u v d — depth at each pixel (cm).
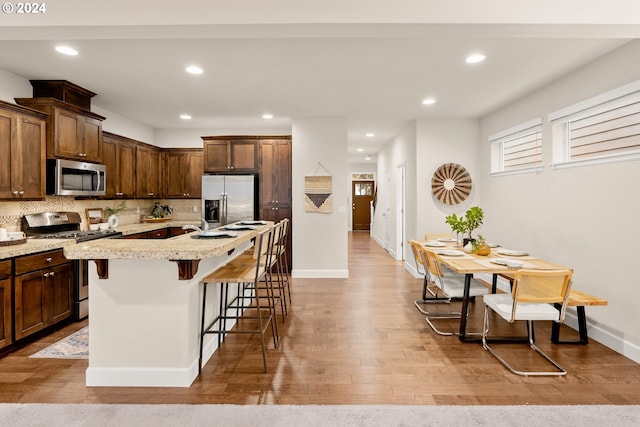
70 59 304
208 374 242
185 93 403
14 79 338
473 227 368
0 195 292
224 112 490
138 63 313
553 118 353
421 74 340
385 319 353
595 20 195
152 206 603
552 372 243
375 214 1027
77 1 196
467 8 197
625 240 271
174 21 197
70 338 301
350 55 296
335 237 529
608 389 223
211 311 271
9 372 243
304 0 197
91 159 395
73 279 338
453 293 308
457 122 520
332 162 524
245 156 556
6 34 208
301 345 290
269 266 299
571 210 331
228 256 328
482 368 251
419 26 201
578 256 322
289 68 326
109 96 413
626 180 270
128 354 227
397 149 669
